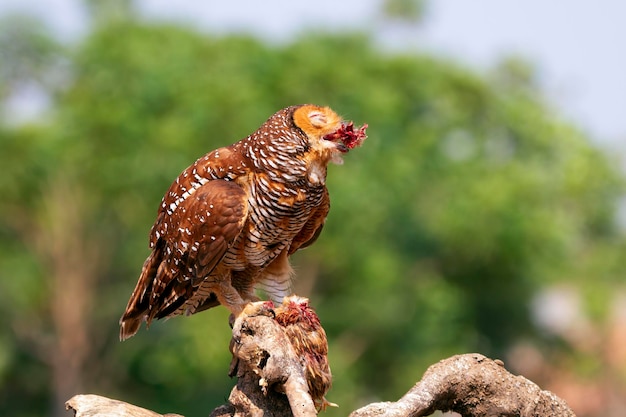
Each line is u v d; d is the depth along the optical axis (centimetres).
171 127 2633
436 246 3080
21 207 2922
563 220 3288
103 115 2723
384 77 3156
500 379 641
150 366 2733
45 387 2931
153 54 2889
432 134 3098
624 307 3747
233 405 650
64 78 3322
